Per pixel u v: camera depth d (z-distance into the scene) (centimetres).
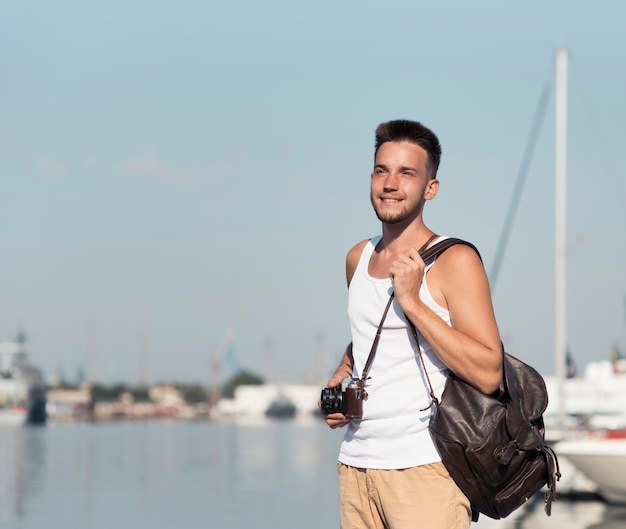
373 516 405
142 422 11944
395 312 399
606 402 2533
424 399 393
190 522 1470
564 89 2497
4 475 2541
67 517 1538
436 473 389
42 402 9106
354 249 437
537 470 386
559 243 2423
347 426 418
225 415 13550
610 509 1686
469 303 389
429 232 414
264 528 1395
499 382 383
